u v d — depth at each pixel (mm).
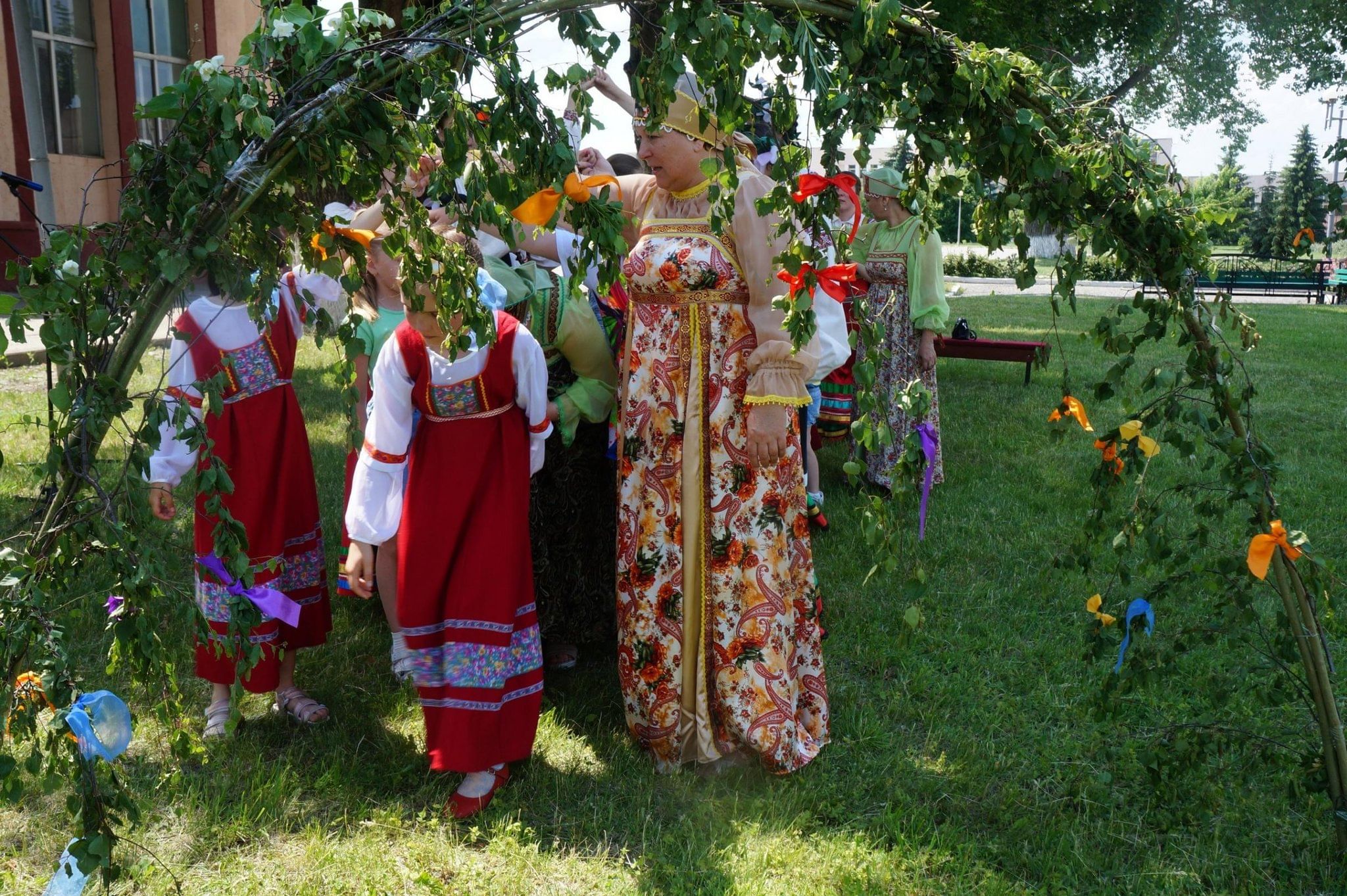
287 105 1954
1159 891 2646
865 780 3150
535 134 2027
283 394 3227
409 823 2912
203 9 13906
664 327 3051
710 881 2666
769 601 3092
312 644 3457
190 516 4879
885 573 2486
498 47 1995
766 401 2871
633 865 2750
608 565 3775
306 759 3232
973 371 10398
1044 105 2361
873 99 2215
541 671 3074
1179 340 2582
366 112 1985
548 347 3340
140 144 1963
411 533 2930
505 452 2941
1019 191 2410
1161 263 2428
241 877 2674
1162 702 3547
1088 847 2822
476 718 2902
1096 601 2854
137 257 1942
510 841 2803
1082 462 6723
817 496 5230
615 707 3557
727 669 3096
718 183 2859
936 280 5852
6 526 4727
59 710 2084
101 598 3891
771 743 3074
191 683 3615
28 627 2049
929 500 5820
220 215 1983
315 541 3414
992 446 7168
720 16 1988
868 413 2371
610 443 3492
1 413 7156
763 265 2857
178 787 2975
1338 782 2668
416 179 3029
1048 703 3592
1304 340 13305
